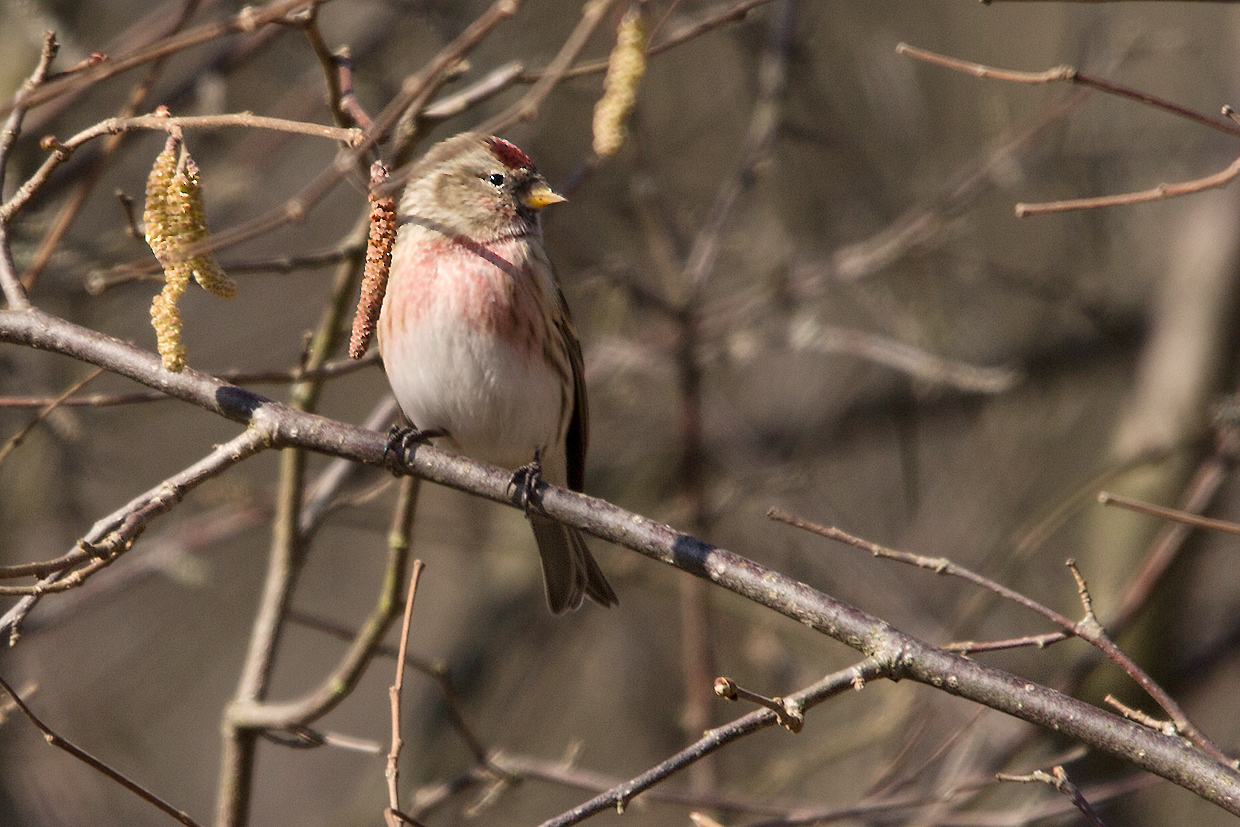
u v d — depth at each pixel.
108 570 11.09
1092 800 7.96
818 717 11.42
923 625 11.58
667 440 13.03
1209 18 12.36
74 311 10.53
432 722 12.91
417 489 7.20
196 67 10.73
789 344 10.58
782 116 10.80
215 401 5.57
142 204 11.23
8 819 11.60
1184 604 10.52
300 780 15.53
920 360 10.08
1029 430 12.80
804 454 12.93
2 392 9.95
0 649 10.73
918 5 12.83
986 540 12.28
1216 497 10.50
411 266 7.02
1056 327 13.30
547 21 11.86
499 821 12.45
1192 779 4.69
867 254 11.25
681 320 10.34
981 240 12.97
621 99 4.30
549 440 7.32
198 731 14.55
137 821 13.27
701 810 9.59
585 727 13.61
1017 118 12.47
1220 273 11.05
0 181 5.64
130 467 11.98
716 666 10.85
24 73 10.38
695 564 5.32
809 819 6.99
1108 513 10.73
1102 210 12.43
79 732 12.57
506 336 7.02
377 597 16.05
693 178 12.41
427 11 10.80
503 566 13.55
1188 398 10.80
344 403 14.77
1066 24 12.25
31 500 10.73
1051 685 9.68
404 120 6.47
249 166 11.40
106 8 12.21
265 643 7.41
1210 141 11.59
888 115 12.61
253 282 14.12
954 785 8.12
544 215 9.71
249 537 14.82
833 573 12.01
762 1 5.83
